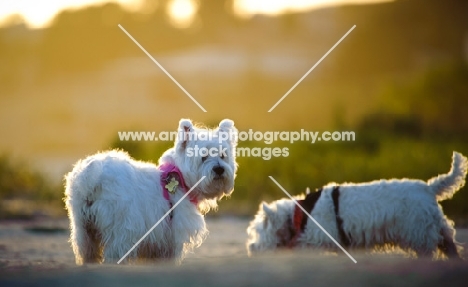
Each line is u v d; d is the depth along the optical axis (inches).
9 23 2908.5
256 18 3075.8
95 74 2413.9
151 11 2915.8
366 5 3144.7
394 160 752.3
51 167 1011.3
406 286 262.7
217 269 297.4
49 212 651.5
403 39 2832.2
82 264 335.3
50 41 2664.9
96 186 341.7
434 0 3024.1
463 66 1455.5
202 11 3041.3
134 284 267.1
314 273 285.9
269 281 271.0
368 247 394.6
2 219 614.2
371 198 394.3
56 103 2063.2
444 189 394.3
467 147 818.2
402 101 1294.3
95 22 2795.3
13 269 305.6
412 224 382.9
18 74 2456.9
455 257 382.6
